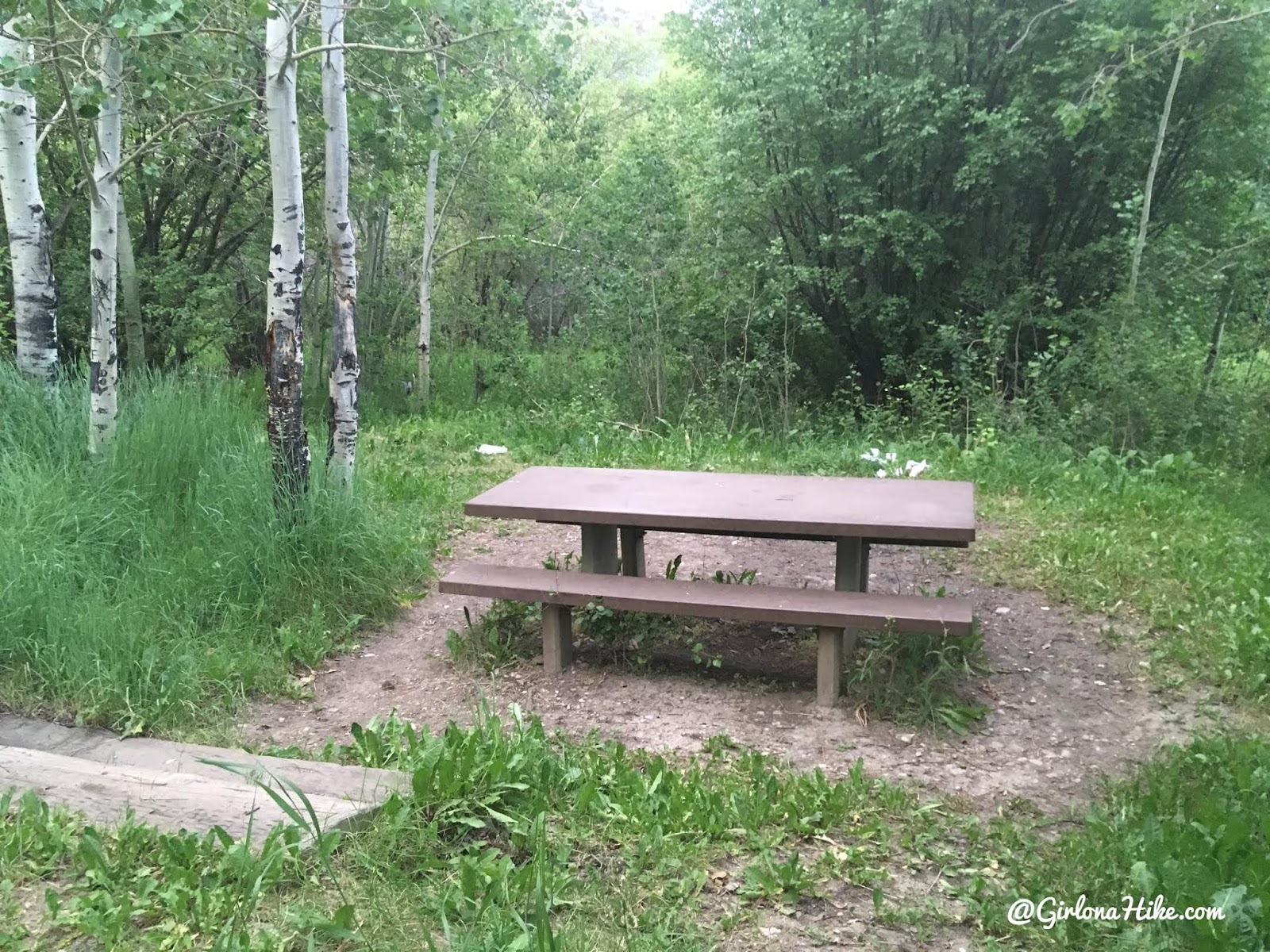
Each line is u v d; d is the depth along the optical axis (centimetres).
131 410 618
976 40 1063
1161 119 948
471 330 1750
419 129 631
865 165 1132
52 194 1048
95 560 481
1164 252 1025
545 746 340
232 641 445
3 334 820
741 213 1178
